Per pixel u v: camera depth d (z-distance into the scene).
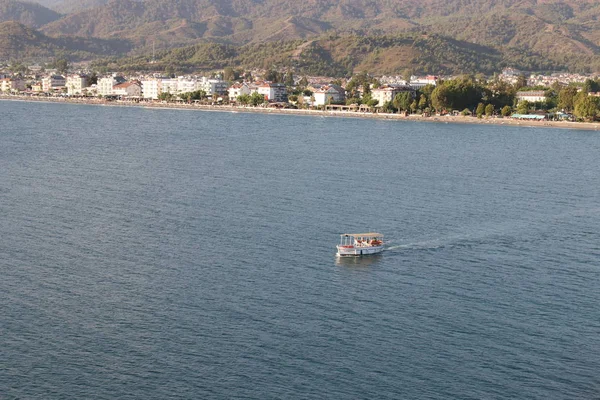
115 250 187.12
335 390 125.25
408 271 177.12
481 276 174.75
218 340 139.62
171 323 145.88
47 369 129.38
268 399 122.44
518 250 196.00
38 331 141.50
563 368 133.88
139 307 152.50
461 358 135.75
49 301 154.38
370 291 163.88
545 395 125.94
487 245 199.88
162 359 133.00
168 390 124.19
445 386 127.44
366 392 125.06
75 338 139.38
